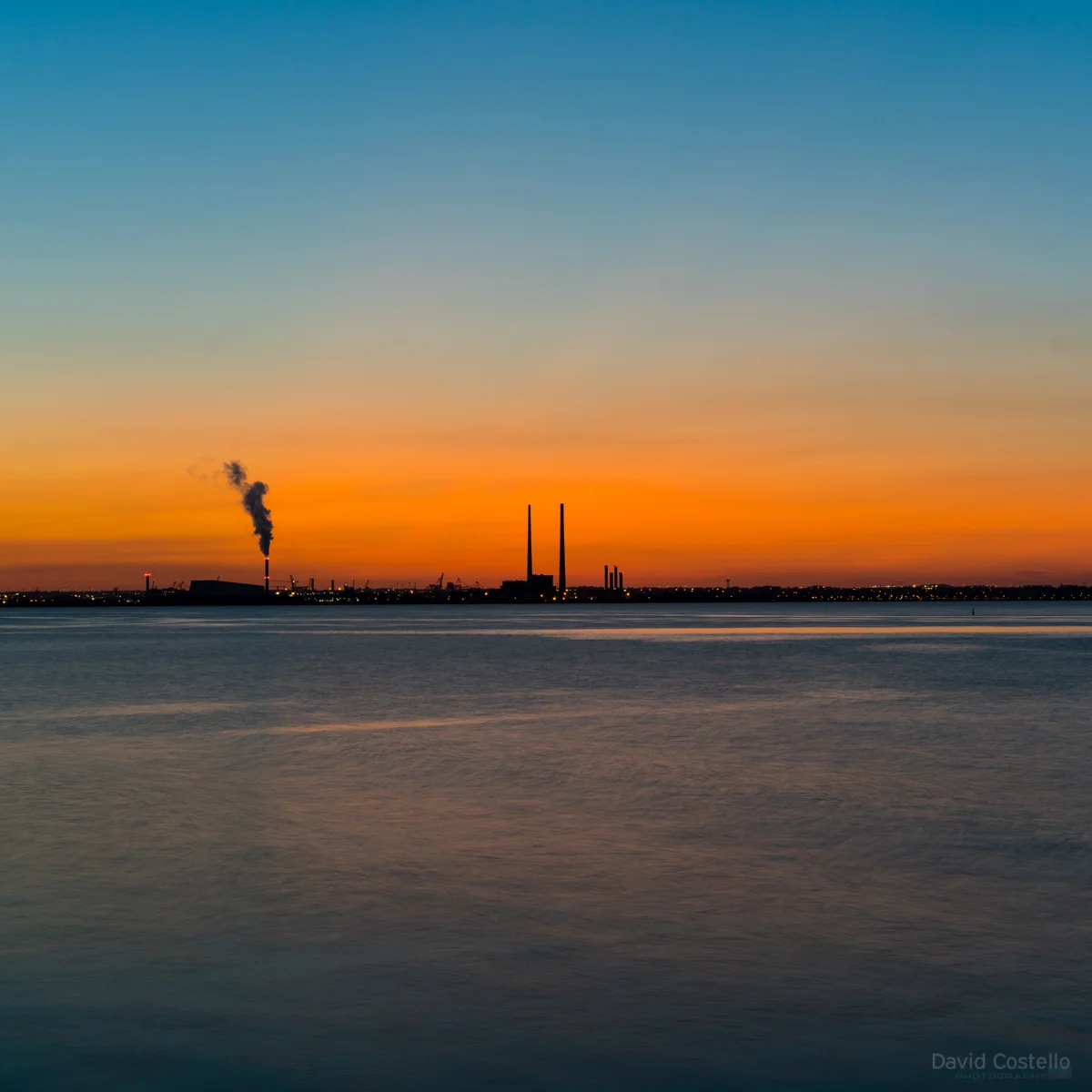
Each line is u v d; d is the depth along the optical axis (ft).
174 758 94.02
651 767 88.07
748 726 118.11
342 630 531.50
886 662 241.55
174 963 40.09
